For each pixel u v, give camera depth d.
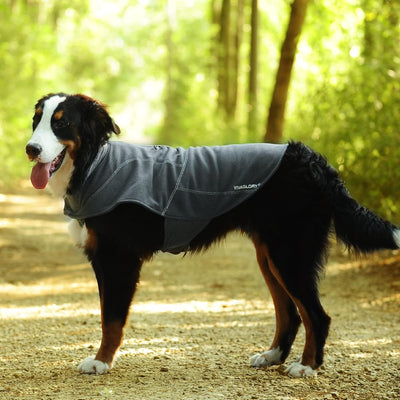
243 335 5.57
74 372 4.49
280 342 4.68
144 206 4.38
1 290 7.42
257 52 20.17
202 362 4.75
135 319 6.12
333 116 9.30
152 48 39.09
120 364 4.68
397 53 9.04
